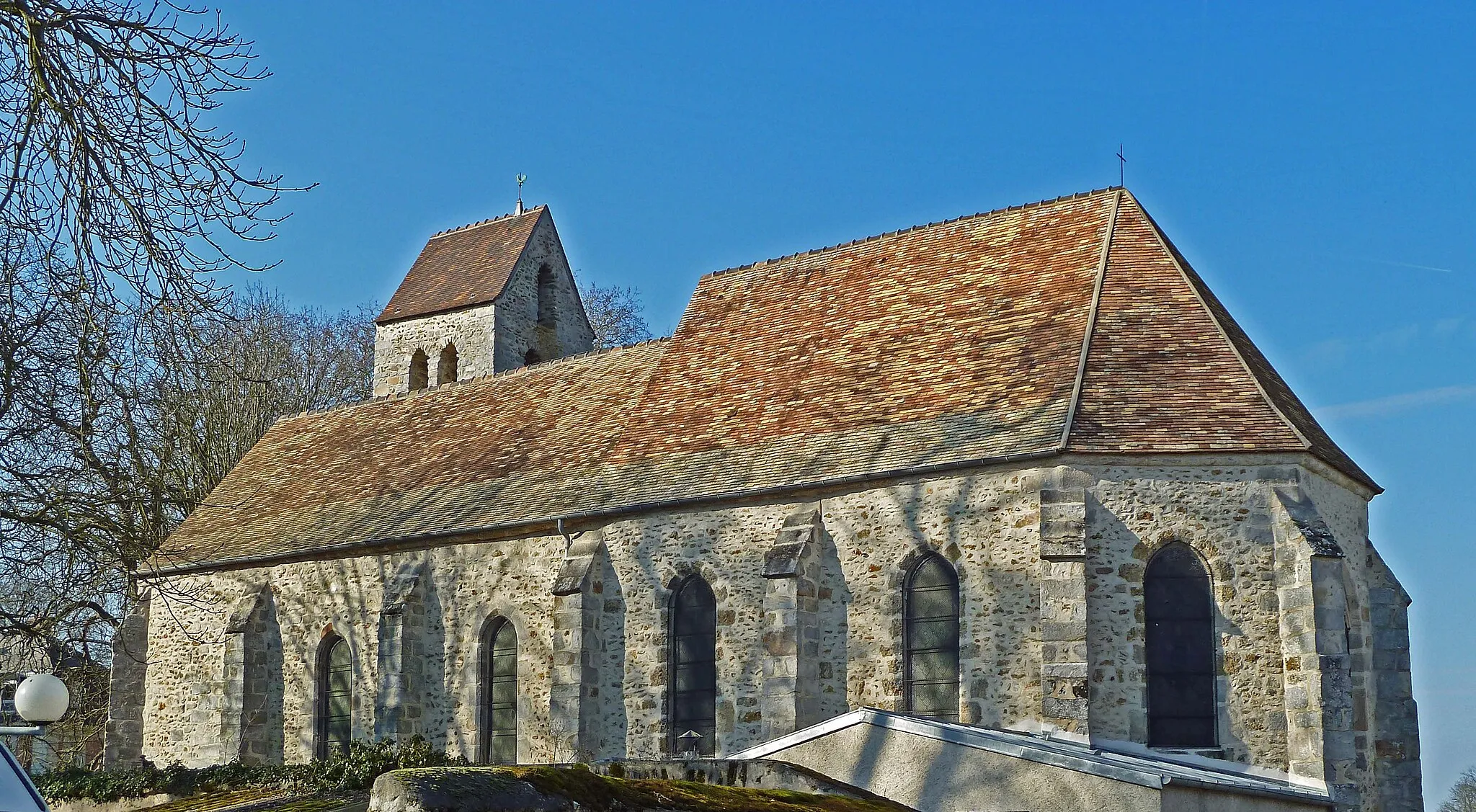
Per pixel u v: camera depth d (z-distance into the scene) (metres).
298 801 21.30
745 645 26.91
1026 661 23.92
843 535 26.33
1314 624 22.83
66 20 16.33
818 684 26.00
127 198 17.25
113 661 36.81
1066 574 23.56
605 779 13.17
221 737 34.41
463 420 36.69
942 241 31.30
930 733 18.00
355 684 32.81
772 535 27.06
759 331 32.19
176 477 43.09
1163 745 23.48
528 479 31.91
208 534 37.44
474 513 31.62
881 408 27.59
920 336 29.00
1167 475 24.17
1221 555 23.81
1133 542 23.97
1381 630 25.80
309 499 36.78
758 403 29.86
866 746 18.48
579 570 28.84
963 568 24.88
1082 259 28.41
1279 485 23.95
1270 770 23.00
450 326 42.34
